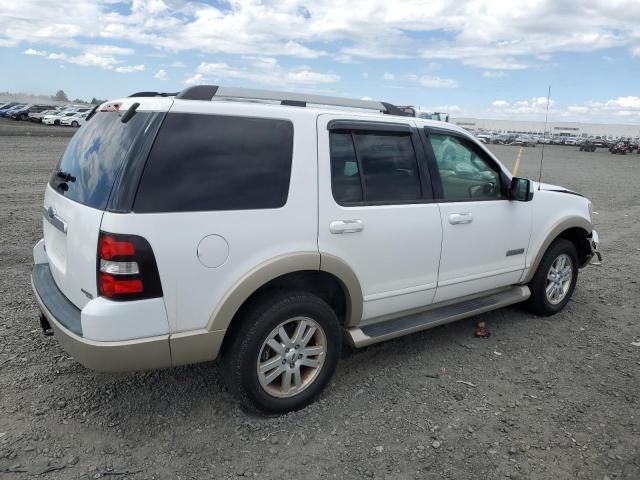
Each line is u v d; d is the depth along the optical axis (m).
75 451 2.91
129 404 3.38
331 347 3.45
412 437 3.15
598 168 30.16
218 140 2.99
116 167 2.79
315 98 3.61
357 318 3.65
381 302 3.76
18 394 3.42
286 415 3.34
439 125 4.15
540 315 5.21
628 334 4.86
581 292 6.09
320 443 3.07
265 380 3.21
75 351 2.80
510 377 3.95
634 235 9.76
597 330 4.93
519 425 3.31
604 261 7.63
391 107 4.11
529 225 4.75
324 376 3.46
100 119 3.31
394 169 3.79
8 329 4.37
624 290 6.21
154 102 2.93
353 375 3.90
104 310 2.68
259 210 3.07
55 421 3.16
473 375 3.96
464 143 4.30
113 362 2.73
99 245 2.70
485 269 4.45
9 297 5.09
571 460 2.99
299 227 3.22
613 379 3.97
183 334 2.88
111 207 2.70
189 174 2.87
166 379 3.71
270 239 3.10
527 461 2.97
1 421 3.13
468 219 4.18
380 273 3.69
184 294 2.85
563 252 5.17
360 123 3.61
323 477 2.79
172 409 3.35
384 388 3.72
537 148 56.84
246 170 3.05
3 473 2.70
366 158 3.63
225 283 2.96
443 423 3.31
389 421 3.31
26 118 51.28
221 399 3.49
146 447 2.98
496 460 2.97
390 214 3.67
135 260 2.68
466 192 4.30
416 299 4.00
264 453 2.96
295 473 2.81
